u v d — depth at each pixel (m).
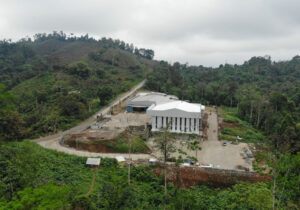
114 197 32.88
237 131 76.94
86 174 41.44
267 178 43.75
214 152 58.09
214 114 103.75
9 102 32.94
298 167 29.70
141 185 40.44
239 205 34.84
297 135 59.59
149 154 54.91
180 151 57.19
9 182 29.33
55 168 40.56
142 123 77.44
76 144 56.34
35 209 19.50
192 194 38.72
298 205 31.30
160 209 33.44
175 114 71.19
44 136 64.00
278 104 94.69
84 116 82.69
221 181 44.81
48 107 82.44
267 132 78.00
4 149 37.59
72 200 27.22
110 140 57.84
